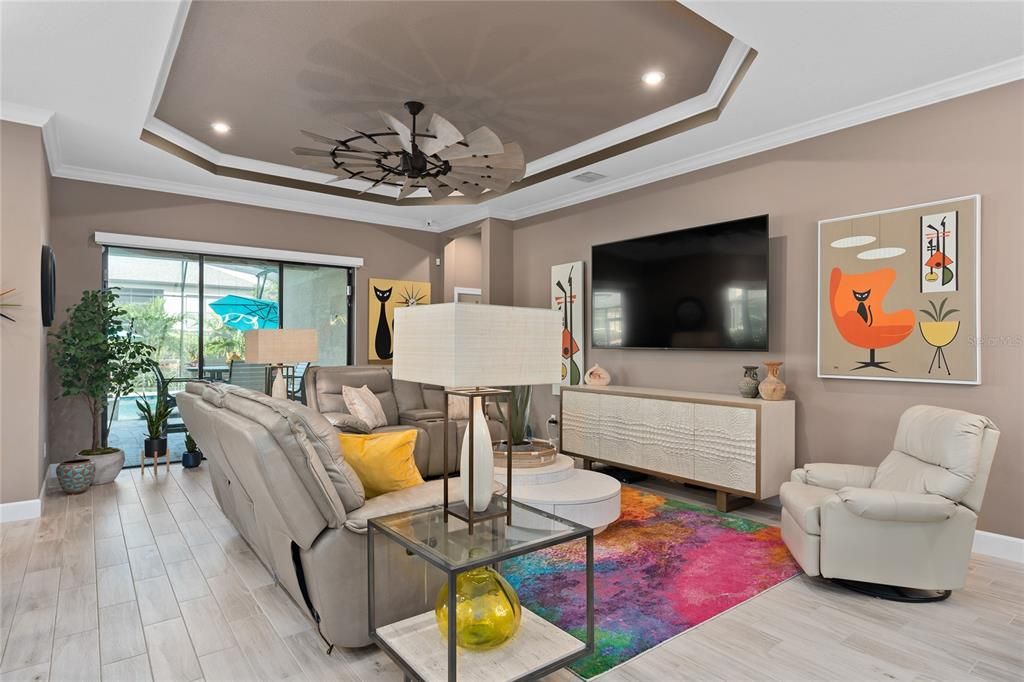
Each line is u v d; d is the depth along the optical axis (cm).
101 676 191
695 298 445
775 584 267
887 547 249
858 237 352
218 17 285
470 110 401
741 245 411
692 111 387
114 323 461
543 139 459
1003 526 298
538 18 287
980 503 247
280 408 205
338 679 189
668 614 236
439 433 473
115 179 504
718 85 356
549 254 606
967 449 241
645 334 487
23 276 366
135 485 452
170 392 546
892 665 199
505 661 170
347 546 200
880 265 342
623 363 522
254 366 595
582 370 564
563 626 226
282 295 615
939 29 262
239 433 196
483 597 176
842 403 364
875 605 246
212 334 571
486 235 641
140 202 522
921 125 328
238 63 333
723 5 244
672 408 417
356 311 662
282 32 299
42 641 213
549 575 277
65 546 314
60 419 480
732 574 278
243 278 591
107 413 509
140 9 254
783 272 397
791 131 386
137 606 242
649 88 366
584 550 310
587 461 504
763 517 372
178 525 351
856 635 220
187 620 229
